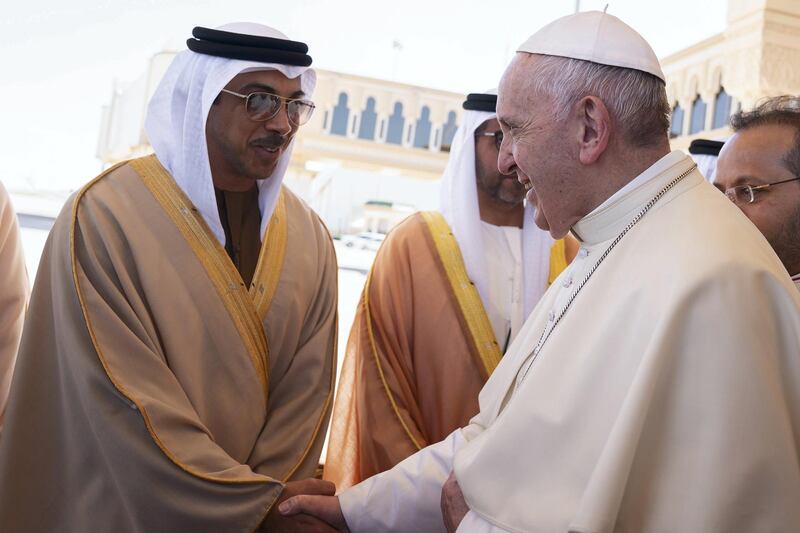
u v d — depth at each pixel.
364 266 4.29
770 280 1.11
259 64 1.91
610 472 1.02
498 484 1.21
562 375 1.20
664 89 1.31
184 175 1.92
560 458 1.15
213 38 1.91
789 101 1.84
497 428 1.25
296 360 2.01
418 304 2.31
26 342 1.78
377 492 1.68
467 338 2.26
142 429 1.65
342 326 4.21
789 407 1.08
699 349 1.07
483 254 2.35
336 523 1.70
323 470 2.48
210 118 1.94
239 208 2.06
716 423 1.03
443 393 2.24
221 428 1.85
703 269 1.10
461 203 2.38
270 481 1.71
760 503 1.00
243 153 1.94
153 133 2.00
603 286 1.24
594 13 1.36
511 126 1.35
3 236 2.15
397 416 2.20
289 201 2.21
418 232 2.42
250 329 1.91
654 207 1.26
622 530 1.05
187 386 1.79
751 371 1.04
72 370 1.71
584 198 1.33
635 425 1.04
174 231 1.88
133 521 1.66
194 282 1.86
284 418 1.93
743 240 1.16
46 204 3.96
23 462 1.75
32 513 1.74
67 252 1.77
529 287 2.38
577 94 1.28
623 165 1.29
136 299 1.76
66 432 1.75
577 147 1.30
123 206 1.87
